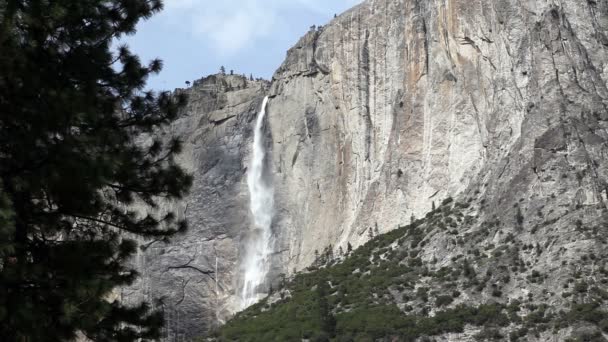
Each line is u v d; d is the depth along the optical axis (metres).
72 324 32.69
